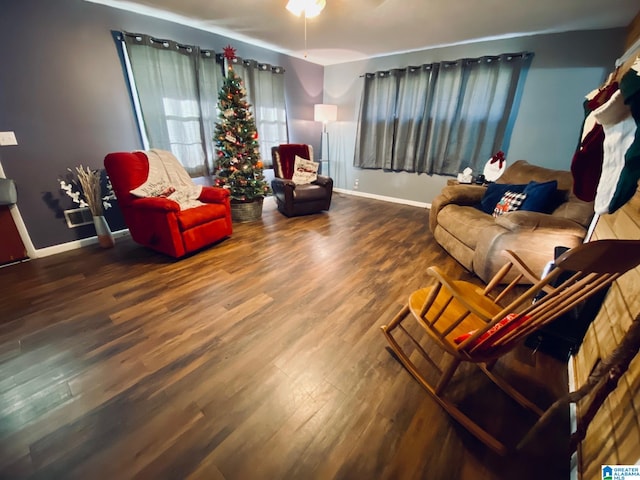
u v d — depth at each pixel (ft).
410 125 14.21
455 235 8.61
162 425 3.86
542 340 5.12
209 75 11.43
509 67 11.09
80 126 8.85
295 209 12.63
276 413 4.06
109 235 9.36
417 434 3.81
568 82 10.52
